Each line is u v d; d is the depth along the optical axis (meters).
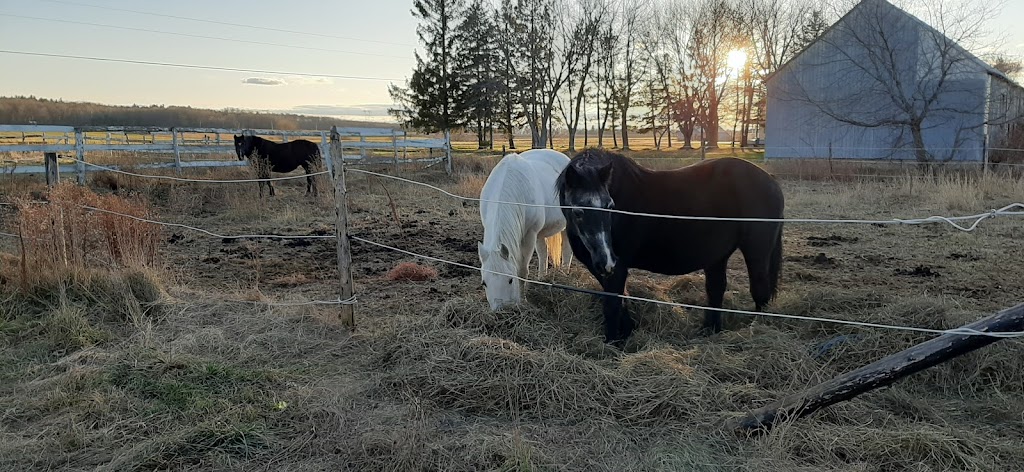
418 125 39.41
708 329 4.59
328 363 4.18
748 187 4.46
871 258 7.34
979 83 19.86
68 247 5.59
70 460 2.98
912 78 20.81
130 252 5.79
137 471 2.86
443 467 2.84
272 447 3.08
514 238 4.58
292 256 7.69
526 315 4.43
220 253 7.81
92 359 4.07
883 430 3.00
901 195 12.42
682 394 3.37
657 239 4.29
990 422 3.22
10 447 3.04
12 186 10.84
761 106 43.00
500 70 37.78
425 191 14.43
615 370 3.70
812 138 24.12
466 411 3.45
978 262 6.96
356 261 7.48
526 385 3.50
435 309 5.23
